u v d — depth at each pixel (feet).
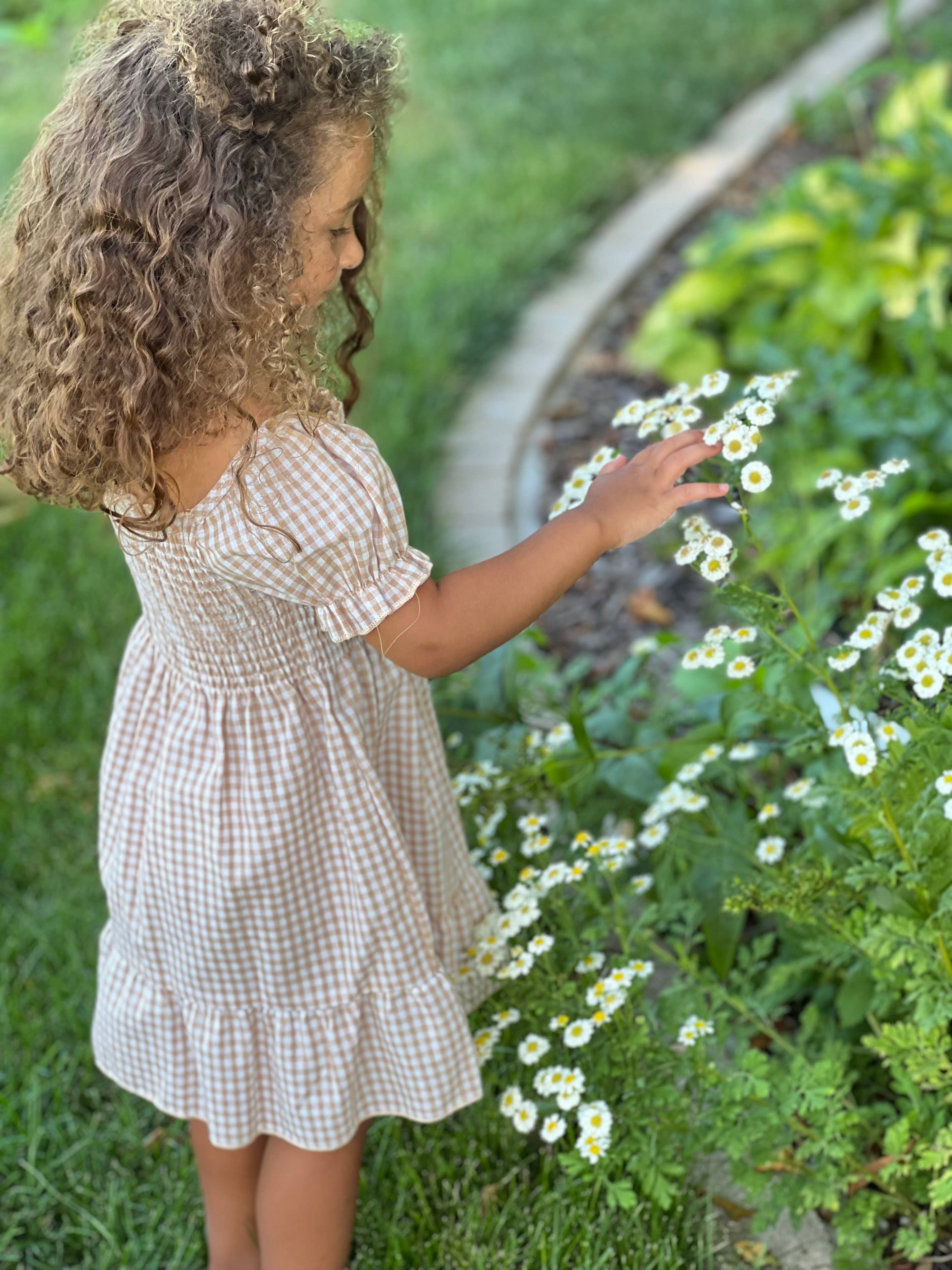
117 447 4.24
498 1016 6.17
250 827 5.05
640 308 14.67
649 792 6.81
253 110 4.08
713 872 6.62
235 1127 5.51
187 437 4.32
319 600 4.50
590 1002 5.77
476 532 10.91
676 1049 6.03
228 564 4.45
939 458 9.37
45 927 7.72
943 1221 5.75
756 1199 6.03
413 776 5.60
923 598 8.45
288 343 4.39
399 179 17.02
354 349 5.60
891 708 6.28
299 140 4.17
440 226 15.79
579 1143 5.62
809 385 10.89
